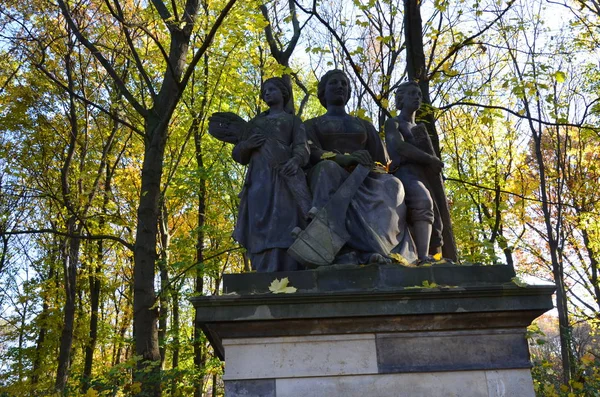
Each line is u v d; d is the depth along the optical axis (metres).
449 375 4.42
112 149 16.92
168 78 10.62
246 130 5.79
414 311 4.45
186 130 15.82
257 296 4.43
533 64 13.95
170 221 20.66
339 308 4.43
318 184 5.27
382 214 5.16
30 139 15.50
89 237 9.97
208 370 16.02
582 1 12.55
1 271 15.41
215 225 18.05
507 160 16.22
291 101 6.48
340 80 6.12
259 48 14.94
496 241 14.37
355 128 5.93
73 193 15.05
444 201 5.72
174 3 9.80
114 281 20.58
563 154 17.94
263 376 4.34
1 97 14.43
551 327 24.45
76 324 17.59
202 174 15.83
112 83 14.53
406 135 5.86
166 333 16.89
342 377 4.37
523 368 4.46
